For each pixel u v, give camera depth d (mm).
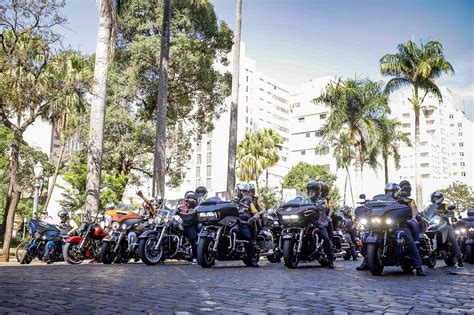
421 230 10133
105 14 17156
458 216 14523
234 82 23844
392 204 8242
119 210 12250
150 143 26469
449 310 4449
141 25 26656
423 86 37219
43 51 14719
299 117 104688
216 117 30031
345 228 15164
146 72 27094
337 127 38500
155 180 19453
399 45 37438
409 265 8656
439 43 36562
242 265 10867
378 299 5090
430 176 115438
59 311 3961
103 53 16953
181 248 11195
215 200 9875
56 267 8836
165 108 19922
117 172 27766
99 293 5070
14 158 15445
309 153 101375
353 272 8820
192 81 27703
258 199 10672
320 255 10141
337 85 39594
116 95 25750
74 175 22000
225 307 4363
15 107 14617
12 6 13930
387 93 38375
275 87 119188
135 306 4305
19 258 13781
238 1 24547
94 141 16484
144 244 10508
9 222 13805
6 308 4000
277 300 4879
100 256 12117
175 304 4477
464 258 13633
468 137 135875
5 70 14391
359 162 38594
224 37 28812
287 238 9688
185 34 26375
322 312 4203
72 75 16844
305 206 9836
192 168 94875
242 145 54000
